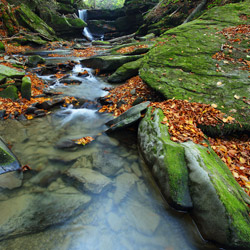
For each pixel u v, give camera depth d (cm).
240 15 825
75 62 1188
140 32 2128
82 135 498
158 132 376
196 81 555
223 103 464
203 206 247
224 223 221
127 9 2442
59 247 229
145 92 672
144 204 293
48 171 357
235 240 213
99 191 311
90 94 780
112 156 411
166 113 434
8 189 306
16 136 464
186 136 356
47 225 254
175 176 283
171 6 1898
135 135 497
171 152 313
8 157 345
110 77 906
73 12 2730
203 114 438
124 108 617
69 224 258
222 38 693
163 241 242
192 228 255
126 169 371
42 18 2180
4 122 516
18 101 623
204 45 681
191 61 629
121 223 264
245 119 420
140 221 267
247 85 495
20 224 252
